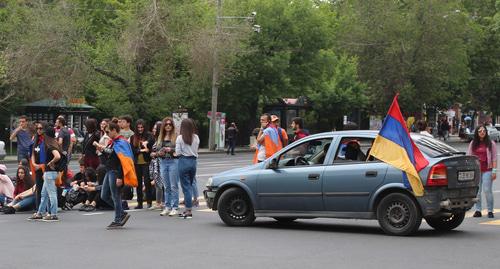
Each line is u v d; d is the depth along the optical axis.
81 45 47.88
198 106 61.34
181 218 16.80
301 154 14.86
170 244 12.75
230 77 54.59
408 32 72.38
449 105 88.69
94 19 59.12
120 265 10.66
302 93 62.12
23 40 46.44
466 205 13.92
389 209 13.68
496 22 51.31
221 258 11.27
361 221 16.52
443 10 71.88
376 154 13.83
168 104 52.16
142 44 47.12
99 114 59.22
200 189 24.45
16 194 18.56
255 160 18.06
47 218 16.42
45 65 46.97
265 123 17.86
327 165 14.38
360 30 73.00
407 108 76.62
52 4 50.78
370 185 13.75
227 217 15.35
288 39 58.62
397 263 10.78
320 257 11.33
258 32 55.31
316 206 14.38
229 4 56.91
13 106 52.25
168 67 50.91
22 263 10.84
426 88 74.81
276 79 58.16
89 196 18.67
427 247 12.31
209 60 50.00
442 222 14.70
